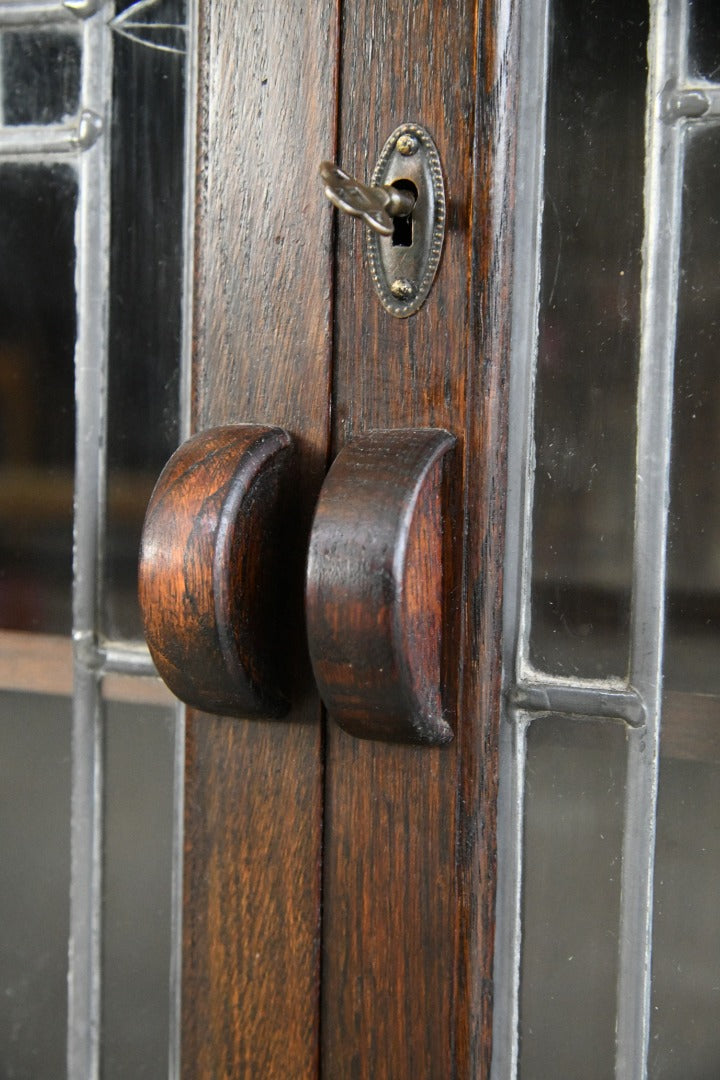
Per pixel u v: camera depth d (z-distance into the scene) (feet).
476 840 1.57
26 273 1.82
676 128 1.61
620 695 1.63
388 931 1.60
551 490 1.64
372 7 1.58
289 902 1.63
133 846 1.80
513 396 1.64
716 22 1.60
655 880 1.63
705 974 1.63
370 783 1.60
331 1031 1.62
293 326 1.62
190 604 1.55
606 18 1.62
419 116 1.57
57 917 1.84
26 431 1.83
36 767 1.84
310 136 1.61
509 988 1.65
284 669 1.62
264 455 1.58
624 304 1.62
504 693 1.65
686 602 1.62
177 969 1.78
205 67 1.65
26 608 1.84
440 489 1.55
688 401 1.61
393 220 1.57
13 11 1.81
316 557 1.51
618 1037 1.64
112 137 1.78
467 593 1.56
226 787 1.66
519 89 1.62
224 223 1.65
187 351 1.76
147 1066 1.80
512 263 1.58
